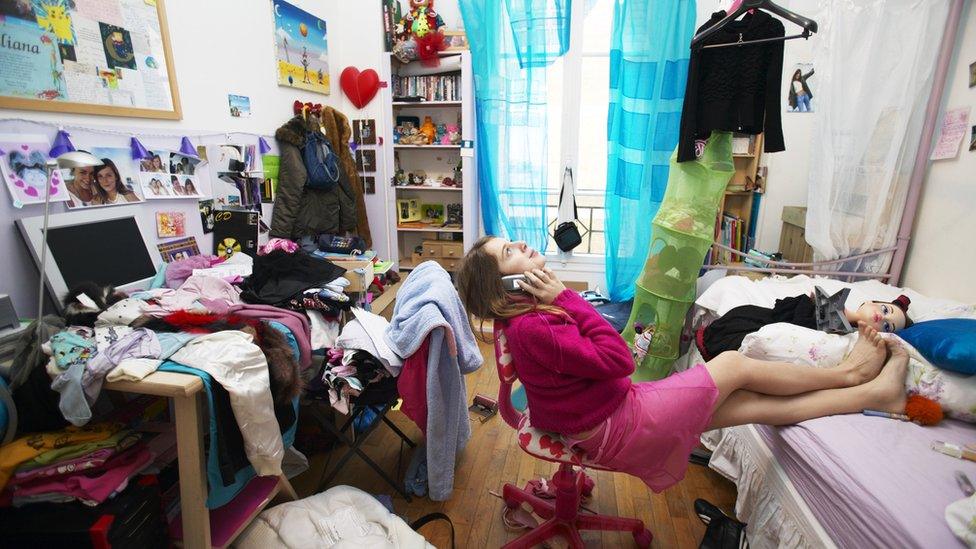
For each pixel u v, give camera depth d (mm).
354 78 3162
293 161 2559
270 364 1299
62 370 1085
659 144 2904
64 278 1437
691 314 2322
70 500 1050
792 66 2740
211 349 1172
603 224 3389
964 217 1916
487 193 3225
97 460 1064
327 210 2775
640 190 3018
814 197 2244
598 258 3361
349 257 2492
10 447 1056
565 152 3229
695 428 1212
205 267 1883
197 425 1107
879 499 975
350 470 1850
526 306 1198
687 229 2170
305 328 1636
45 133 1441
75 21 1507
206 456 1208
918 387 1312
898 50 2000
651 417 1172
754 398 1326
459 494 1721
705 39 2053
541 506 1542
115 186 1663
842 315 1604
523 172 3143
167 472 1393
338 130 3035
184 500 1155
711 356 1805
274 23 2533
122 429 1168
